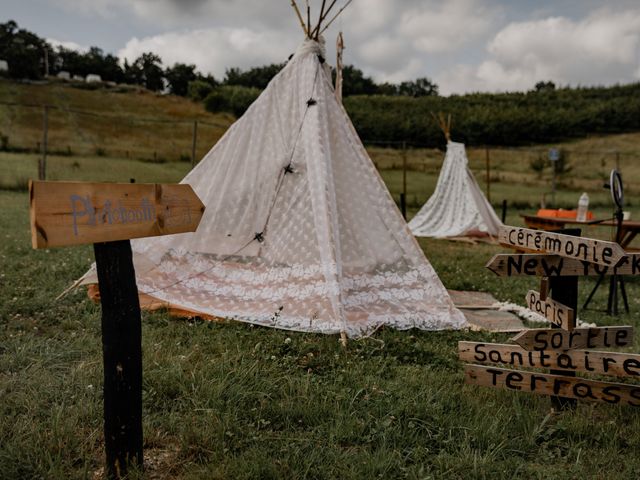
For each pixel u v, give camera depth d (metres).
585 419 3.21
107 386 2.27
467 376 3.35
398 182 32.53
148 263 5.91
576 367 3.19
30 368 3.65
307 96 6.02
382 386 3.60
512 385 3.28
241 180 6.09
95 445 2.75
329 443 2.84
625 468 2.74
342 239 5.66
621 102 59.66
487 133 54.94
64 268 6.88
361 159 6.08
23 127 45.69
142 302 5.45
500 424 3.11
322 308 5.00
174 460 2.64
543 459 2.82
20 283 5.97
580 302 7.09
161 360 3.81
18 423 2.85
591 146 50.75
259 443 2.81
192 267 5.87
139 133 49.41
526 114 58.00
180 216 2.57
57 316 4.95
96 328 4.63
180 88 110.25
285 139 6.00
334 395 3.38
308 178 5.71
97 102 66.81
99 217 2.09
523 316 6.04
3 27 105.50
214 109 72.81
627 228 7.96
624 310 6.63
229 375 3.59
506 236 3.53
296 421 3.12
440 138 55.47
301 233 5.57
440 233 13.55
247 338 4.53
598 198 28.33
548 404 3.45
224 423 2.92
